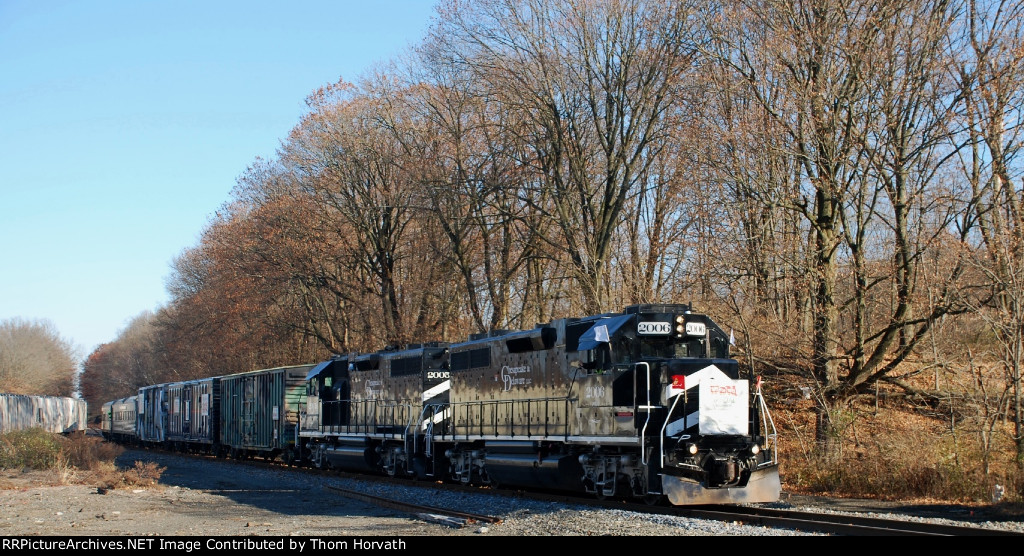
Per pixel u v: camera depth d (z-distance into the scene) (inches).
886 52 1027.3
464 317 1975.9
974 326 1168.8
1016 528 574.9
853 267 1081.4
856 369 1066.7
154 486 1055.0
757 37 1151.6
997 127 933.8
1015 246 901.2
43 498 903.1
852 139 1051.9
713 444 711.7
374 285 2030.0
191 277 2935.5
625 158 1428.4
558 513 671.1
